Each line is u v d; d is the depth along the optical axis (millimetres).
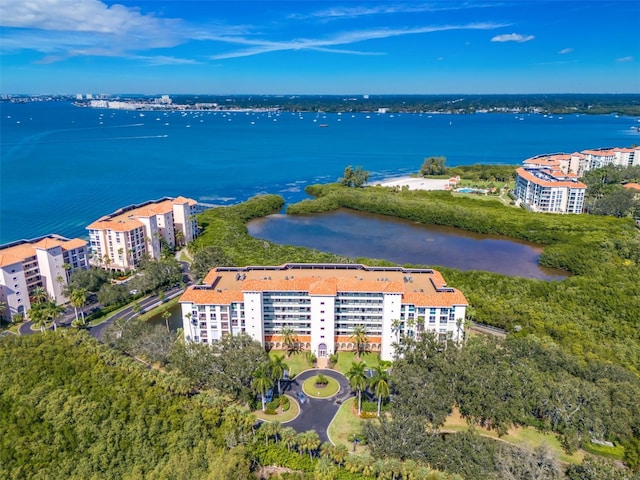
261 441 104062
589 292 170375
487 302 162125
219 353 129125
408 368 117750
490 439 104188
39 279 174250
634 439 104062
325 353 139750
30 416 110500
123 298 175125
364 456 96625
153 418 109125
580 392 109000
